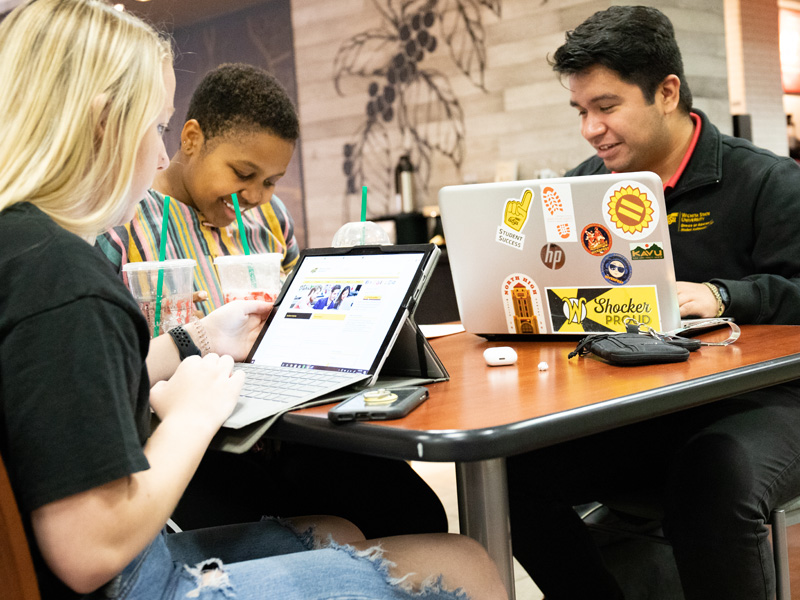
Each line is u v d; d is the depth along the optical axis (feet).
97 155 2.71
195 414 2.89
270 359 3.95
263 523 3.67
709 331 4.65
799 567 4.60
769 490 3.92
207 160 5.58
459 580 2.93
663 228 3.98
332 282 4.05
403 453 2.56
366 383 3.35
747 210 5.63
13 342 2.26
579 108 6.17
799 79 18.42
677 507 4.16
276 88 5.62
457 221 4.60
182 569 2.81
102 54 2.69
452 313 8.01
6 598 2.15
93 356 2.30
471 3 15.80
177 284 4.39
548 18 14.71
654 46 5.70
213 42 21.08
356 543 3.07
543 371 3.66
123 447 2.29
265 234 6.50
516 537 5.15
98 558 2.28
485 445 2.48
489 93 15.78
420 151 17.11
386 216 16.78
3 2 17.89
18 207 2.51
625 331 4.25
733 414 4.28
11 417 2.25
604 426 2.79
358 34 17.85
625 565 6.17
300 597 2.65
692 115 6.05
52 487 2.21
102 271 2.44
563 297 4.44
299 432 2.92
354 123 18.29
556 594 5.17
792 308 4.93
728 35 17.01
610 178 4.07
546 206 4.29
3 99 2.62
